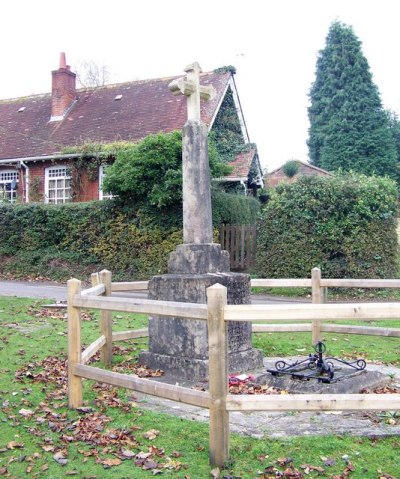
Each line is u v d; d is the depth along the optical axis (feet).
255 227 55.77
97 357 24.94
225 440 13.69
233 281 22.43
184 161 23.06
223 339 13.52
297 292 50.65
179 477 13.26
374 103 141.79
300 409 13.17
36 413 17.75
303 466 13.58
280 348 27.43
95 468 13.94
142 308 15.42
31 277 64.44
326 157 142.51
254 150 74.18
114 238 60.39
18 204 67.92
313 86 155.94
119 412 17.69
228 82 76.89
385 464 13.70
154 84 87.71
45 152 79.61
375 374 20.17
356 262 49.80
